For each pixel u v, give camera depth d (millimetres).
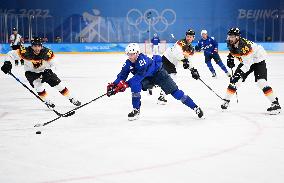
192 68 12242
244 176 6301
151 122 10398
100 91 16453
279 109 11188
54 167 6812
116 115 11375
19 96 15148
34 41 11117
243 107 12406
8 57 11461
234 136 8852
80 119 10867
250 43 10977
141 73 10039
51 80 12016
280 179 6160
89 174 6445
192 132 9266
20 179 6262
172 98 14180
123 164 6941
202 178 6227
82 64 31234
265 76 11172
